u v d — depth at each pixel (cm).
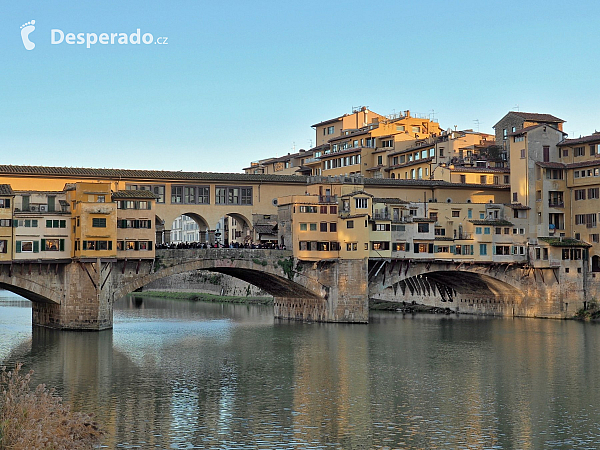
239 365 8431
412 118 16788
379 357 9012
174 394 6988
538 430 5969
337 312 12312
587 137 13350
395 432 5875
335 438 5709
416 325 12225
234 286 18125
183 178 12138
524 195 13412
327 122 18212
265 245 12350
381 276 12494
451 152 14925
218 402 6706
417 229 12600
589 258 13050
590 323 12375
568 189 13400
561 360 8838
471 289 14325
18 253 10300
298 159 18138
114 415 6231
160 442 5541
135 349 9425
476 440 5712
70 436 5097
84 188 10481
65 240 10588
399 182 13375
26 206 10538
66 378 7606
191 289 19800
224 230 19200
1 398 5116
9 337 10175
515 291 13512
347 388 7312
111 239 10562
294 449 5447
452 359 8894
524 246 13250
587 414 6431
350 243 12194
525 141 13400
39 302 11538
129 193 10944
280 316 13675
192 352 9288
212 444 5522
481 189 13950
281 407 6556
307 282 12169
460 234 13038
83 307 10638
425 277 14012
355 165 15862
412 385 7469
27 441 4475
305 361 8712
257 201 12775
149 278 11062
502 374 8019
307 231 12112
